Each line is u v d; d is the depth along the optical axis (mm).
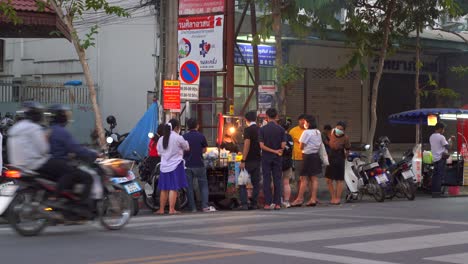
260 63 31688
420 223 13367
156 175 16984
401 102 39375
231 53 25828
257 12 29828
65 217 11484
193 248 10109
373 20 25234
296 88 34719
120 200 12359
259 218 14359
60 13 19188
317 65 34812
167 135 16047
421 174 21812
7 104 32250
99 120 19312
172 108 18609
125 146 20188
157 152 17016
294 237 11250
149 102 27359
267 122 17547
